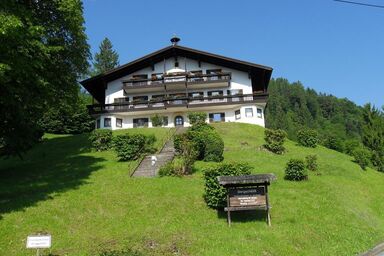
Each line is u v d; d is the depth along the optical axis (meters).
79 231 16.95
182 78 56.22
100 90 62.47
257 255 14.24
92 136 37.56
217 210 19.61
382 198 27.11
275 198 21.52
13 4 21.64
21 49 21.00
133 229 17.14
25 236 16.16
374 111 44.59
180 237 15.97
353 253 15.35
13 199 21.02
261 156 33.81
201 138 31.00
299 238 16.28
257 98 54.50
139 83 57.12
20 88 22.28
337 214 19.83
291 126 104.50
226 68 58.25
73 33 34.25
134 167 28.91
